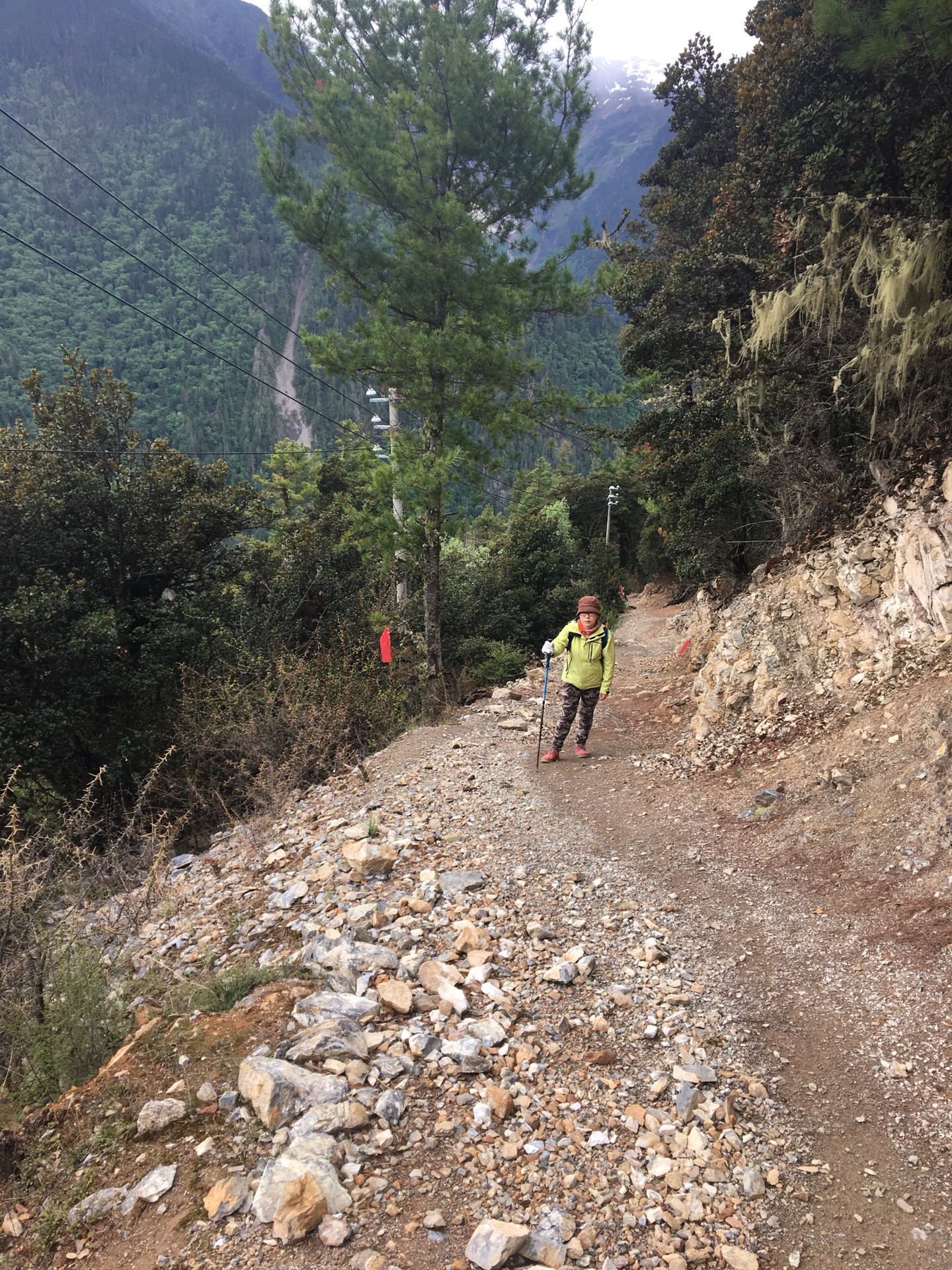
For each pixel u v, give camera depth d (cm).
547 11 1181
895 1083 282
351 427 1656
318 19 1129
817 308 766
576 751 746
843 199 789
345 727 1014
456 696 1546
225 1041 309
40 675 1226
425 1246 214
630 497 4903
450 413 1211
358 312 1278
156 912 511
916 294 669
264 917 456
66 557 1362
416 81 1187
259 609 1667
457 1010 326
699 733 711
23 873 410
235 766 1006
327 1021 310
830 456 823
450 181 1237
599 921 420
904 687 540
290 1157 239
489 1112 269
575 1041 316
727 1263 214
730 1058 305
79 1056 324
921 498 620
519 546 2641
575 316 1238
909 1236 221
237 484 1708
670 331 1318
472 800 629
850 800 475
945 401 651
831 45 1013
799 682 657
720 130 2044
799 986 347
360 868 484
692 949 387
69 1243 227
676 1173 245
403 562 1494
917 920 364
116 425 1529
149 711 1356
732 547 1411
